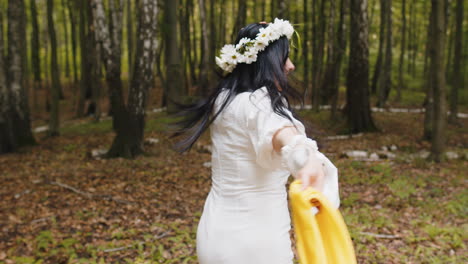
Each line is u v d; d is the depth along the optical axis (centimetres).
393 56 3266
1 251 444
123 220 555
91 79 2309
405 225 521
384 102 2130
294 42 186
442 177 788
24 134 1220
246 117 159
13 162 998
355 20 1341
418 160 905
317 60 1889
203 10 1917
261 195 168
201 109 183
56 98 1470
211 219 174
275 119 146
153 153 1073
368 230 500
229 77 180
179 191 718
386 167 869
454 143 1209
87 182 773
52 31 1445
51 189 718
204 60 1894
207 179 807
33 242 464
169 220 555
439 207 596
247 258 166
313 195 126
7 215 572
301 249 129
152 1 999
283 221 172
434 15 892
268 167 157
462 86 2578
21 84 1214
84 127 1661
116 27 1359
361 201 646
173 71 1566
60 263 414
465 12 2455
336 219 127
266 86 165
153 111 2119
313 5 1889
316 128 165
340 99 2362
